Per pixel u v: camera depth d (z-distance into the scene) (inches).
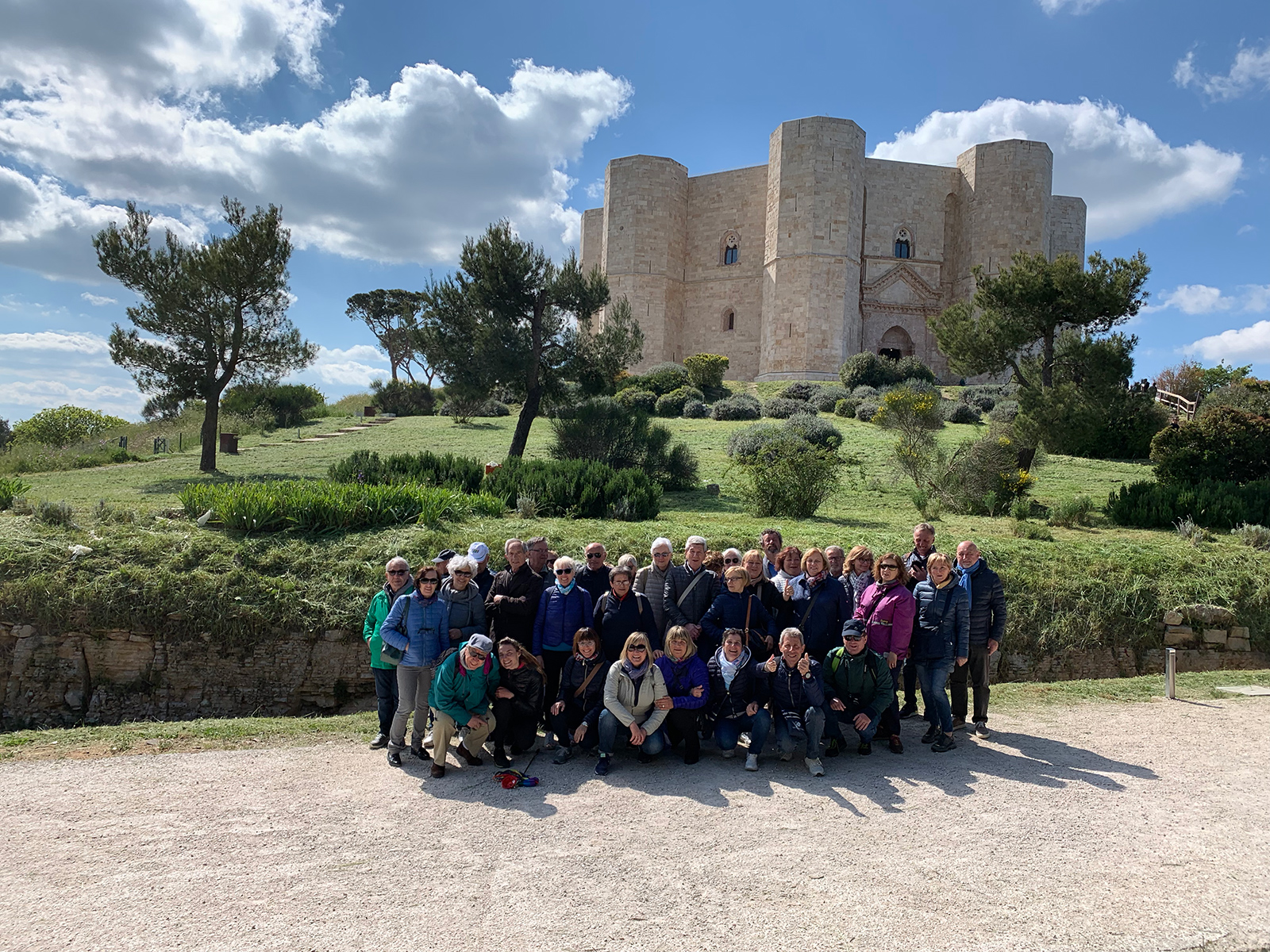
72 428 1648.6
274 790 238.1
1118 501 684.1
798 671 263.0
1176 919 165.9
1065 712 330.3
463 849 197.0
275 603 427.2
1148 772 254.5
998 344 1135.0
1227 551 532.4
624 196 2193.7
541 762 267.9
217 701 409.1
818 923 163.2
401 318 2738.7
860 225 2011.6
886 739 295.1
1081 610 471.5
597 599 295.9
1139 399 1112.2
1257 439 740.7
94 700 402.6
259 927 159.5
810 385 1734.7
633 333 1001.5
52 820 212.4
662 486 866.8
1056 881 181.6
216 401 1006.4
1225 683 378.3
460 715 253.8
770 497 695.1
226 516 486.0
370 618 289.3
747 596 290.0
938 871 185.9
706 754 279.9
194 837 202.8
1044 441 1090.1
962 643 283.3
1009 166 1998.0
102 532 471.8
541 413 1619.1
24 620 409.1
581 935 157.9
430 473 722.2
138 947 151.8
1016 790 238.5
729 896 173.5
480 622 282.8
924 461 807.7
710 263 2250.2
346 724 312.8
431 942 154.6
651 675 259.6
